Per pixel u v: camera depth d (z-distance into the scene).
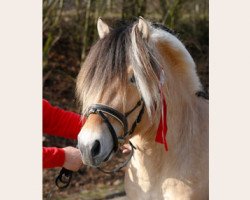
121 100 2.10
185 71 2.45
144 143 2.33
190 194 2.36
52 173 4.45
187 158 2.38
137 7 4.85
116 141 2.10
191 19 5.03
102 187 4.57
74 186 4.52
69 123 2.61
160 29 2.41
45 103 2.59
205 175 2.40
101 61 2.12
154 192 2.41
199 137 2.44
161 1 4.98
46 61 4.82
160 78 2.21
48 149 2.46
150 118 2.20
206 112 2.54
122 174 4.73
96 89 2.09
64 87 4.97
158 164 2.37
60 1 4.88
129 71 2.11
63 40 5.00
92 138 2.03
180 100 2.39
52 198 4.34
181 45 2.42
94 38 4.89
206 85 4.89
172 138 2.35
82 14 4.96
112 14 4.93
